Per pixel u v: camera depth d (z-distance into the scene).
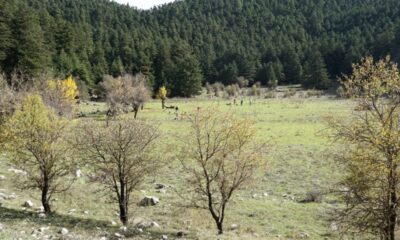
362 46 177.62
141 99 74.12
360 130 16.64
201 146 20.34
